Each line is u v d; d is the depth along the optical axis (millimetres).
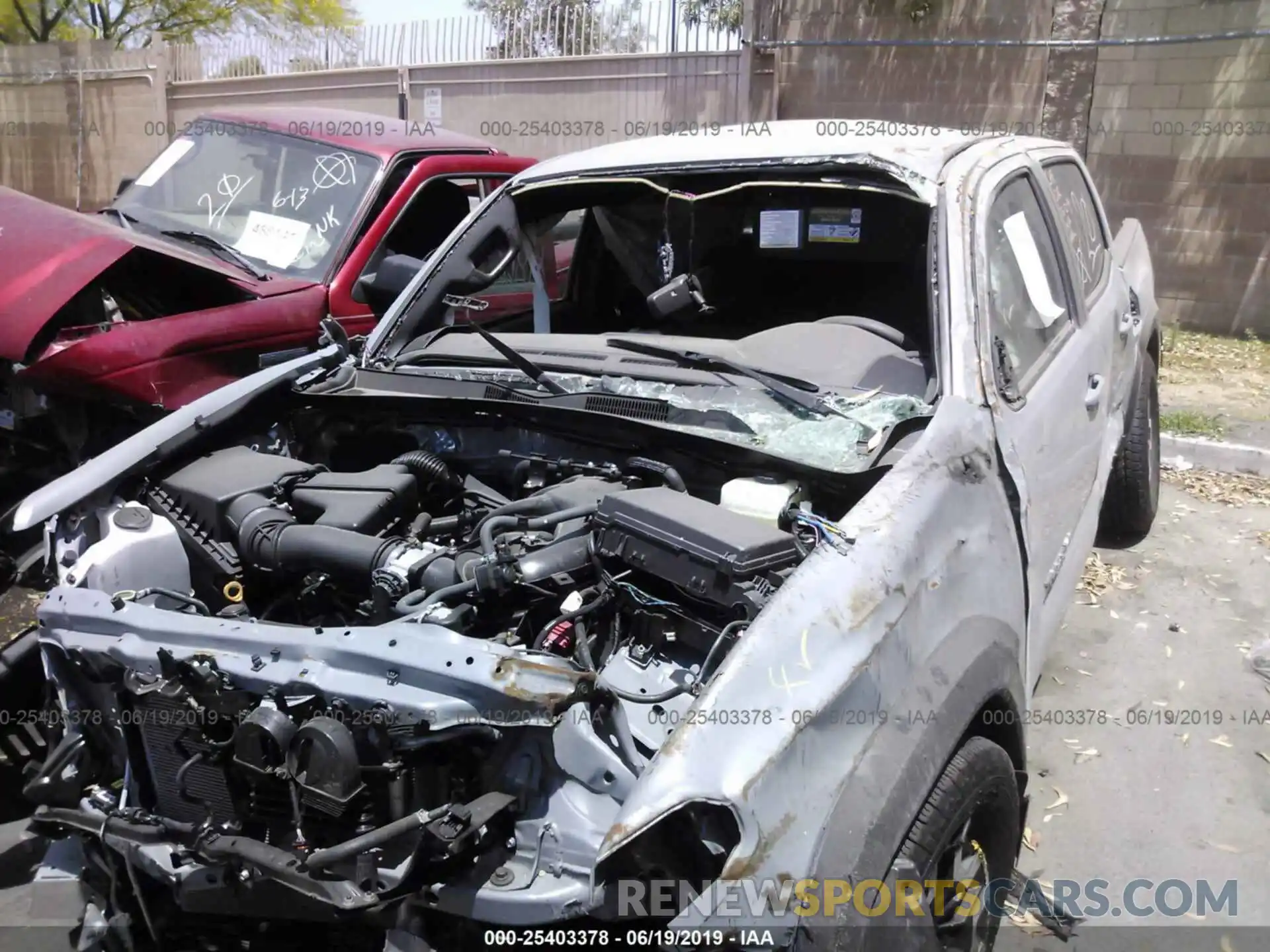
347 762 2123
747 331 3959
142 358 4383
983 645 2488
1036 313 3359
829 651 2119
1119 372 4234
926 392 2898
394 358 3664
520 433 3227
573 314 4543
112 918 2506
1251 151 9367
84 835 2496
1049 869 3115
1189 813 3350
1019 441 2898
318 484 2980
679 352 3242
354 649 2217
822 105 10984
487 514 2963
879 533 2328
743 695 2016
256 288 5078
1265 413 7129
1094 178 10180
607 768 2195
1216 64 9367
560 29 11719
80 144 15156
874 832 2025
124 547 2795
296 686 2221
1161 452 6215
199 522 2936
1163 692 3996
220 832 2305
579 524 2762
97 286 4422
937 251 3027
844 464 2648
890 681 2225
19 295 4215
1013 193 3508
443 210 6184
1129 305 4492
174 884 2338
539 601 2619
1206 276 9797
